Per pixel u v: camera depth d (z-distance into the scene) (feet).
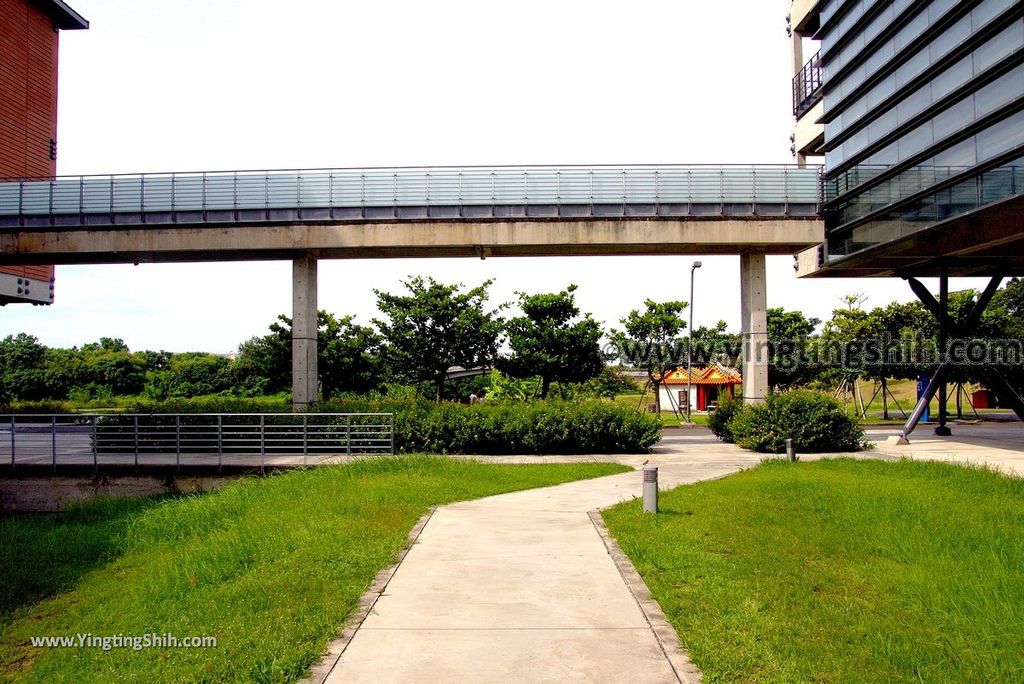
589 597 23.21
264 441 62.80
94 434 58.23
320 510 36.40
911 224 67.10
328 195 72.84
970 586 21.50
